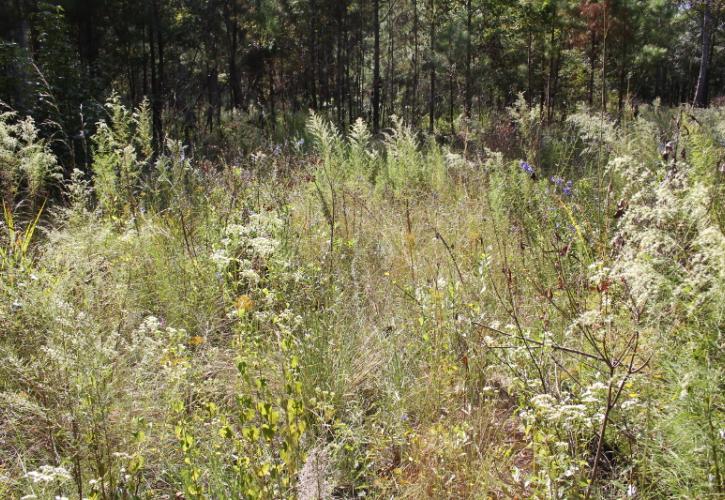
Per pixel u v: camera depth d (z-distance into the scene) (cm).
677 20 2450
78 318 246
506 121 1345
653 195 260
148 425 245
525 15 1944
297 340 287
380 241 481
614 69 1992
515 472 221
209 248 427
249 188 554
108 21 1767
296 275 336
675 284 210
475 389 298
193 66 2211
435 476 234
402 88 3366
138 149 849
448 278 395
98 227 430
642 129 430
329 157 605
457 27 2155
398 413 275
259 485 207
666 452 220
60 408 247
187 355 294
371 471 252
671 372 216
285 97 2759
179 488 234
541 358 268
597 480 229
